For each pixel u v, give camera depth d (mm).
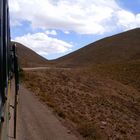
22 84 40812
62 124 22250
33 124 20312
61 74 66125
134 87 90750
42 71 62469
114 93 68125
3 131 6910
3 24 7148
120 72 109688
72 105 37375
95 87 67688
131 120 45750
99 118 36562
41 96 33281
